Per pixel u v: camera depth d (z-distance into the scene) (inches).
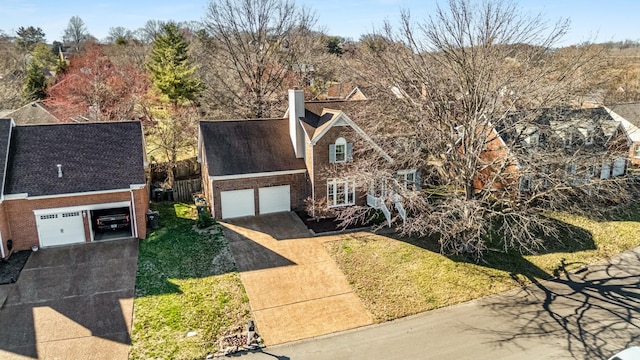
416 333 641.6
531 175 849.5
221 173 1027.9
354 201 1091.3
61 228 879.7
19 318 644.1
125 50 2908.5
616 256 910.4
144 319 650.8
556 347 611.2
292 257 861.8
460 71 820.0
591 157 890.7
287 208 1108.5
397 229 869.8
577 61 847.1
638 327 658.8
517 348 608.1
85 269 791.1
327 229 995.9
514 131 970.7
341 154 1057.5
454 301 727.7
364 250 895.7
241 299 715.4
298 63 1915.6
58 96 1916.8
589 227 1055.6
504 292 759.7
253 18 1733.5
